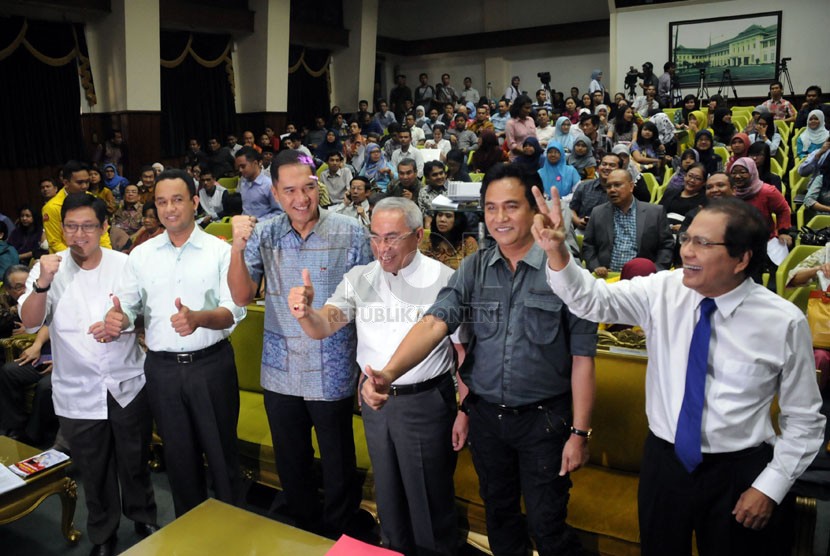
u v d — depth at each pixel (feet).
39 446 11.07
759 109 29.55
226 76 36.83
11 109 27.40
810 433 4.90
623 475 7.45
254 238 7.29
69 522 8.29
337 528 7.76
